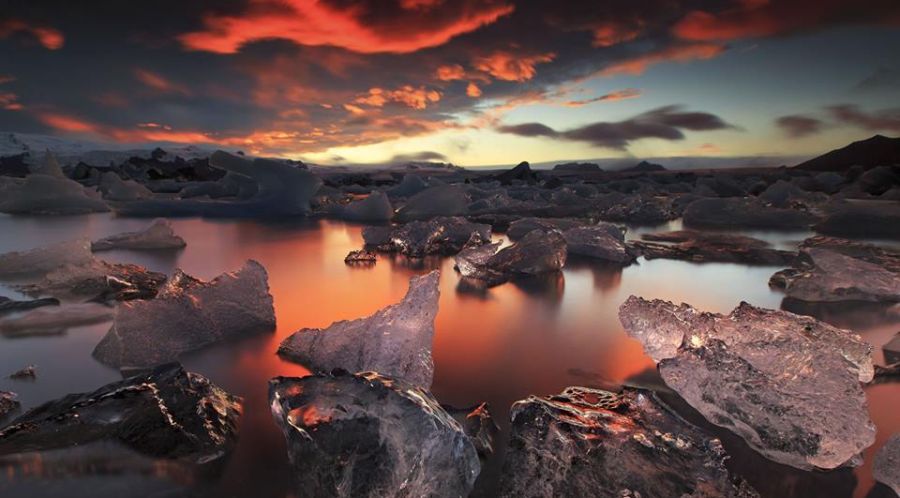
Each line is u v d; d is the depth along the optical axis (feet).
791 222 24.49
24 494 3.69
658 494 3.59
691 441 4.05
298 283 11.14
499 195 33.01
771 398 4.44
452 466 3.68
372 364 5.74
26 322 7.89
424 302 6.10
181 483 3.88
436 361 6.43
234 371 6.06
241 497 3.74
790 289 10.03
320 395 4.10
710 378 4.89
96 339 7.19
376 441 3.65
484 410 4.88
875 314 8.83
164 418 4.48
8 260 11.57
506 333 7.55
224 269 12.62
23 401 5.29
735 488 3.69
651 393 4.77
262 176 29.01
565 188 41.91
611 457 3.85
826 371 4.42
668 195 42.42
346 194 46.44
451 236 17.37
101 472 3.96
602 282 11.31
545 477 3.77
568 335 7.45
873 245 16.83
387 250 15.88
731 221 25.79
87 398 4.88
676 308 5.75
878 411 5.16
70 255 11.82
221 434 4.45
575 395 5.10
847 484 3.94
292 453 3.87
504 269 12.12
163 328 6.70
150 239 16.39
